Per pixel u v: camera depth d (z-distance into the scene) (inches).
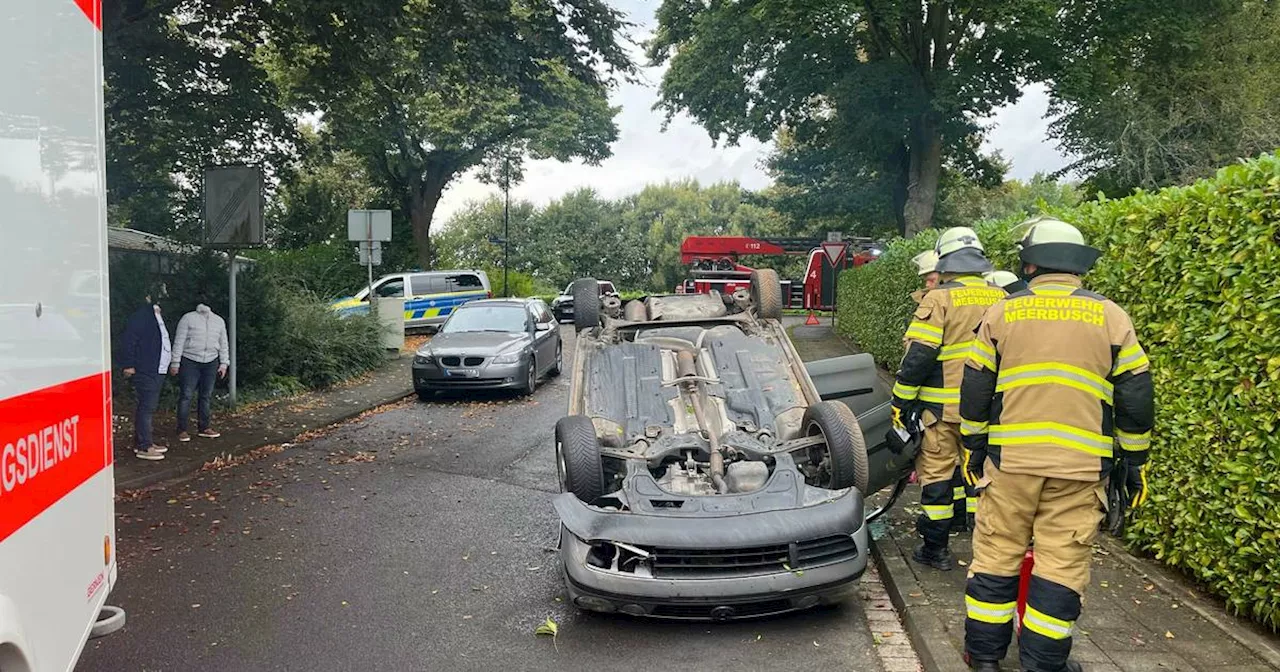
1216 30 1058.7
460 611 216.4
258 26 549.0
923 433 227.1
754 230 3348.9
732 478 221.3
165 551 264.1
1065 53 1035.9
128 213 726.5
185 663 186.2
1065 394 153.3
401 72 568.4
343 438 452.1
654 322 307.7
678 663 186.2
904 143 1230.9
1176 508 205.9
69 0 116.0
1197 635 180.2
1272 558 172.1
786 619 210.4
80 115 120.0
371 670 183.2
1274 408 171.0
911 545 247.3
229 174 490.3
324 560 255.8
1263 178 178.4
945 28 1044.5
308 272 1248.2
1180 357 206.8
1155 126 1050.7
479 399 592.4
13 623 93.2
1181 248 207.2
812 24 1030.4
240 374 558.3
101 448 128.8
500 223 3166.8
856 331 842.8
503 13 506.6
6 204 95.7
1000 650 164.9
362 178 1587.1
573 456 225.3
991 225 369.7
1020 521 159.9
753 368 277.6
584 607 204.2
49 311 107.5
